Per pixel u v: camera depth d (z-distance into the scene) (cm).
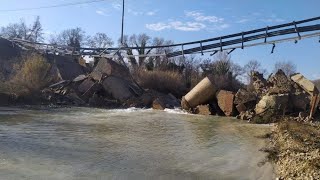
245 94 3544
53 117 2862
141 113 3512
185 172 1426
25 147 1683
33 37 9150
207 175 1398
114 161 1529
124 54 5450
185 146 1925
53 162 1455
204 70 7794
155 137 2161
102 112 3444
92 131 2252
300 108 3272
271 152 1769
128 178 1310
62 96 4047
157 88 5238
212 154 1752
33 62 4047
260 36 3719
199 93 3753
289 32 3591
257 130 2573
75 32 9662
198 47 4156
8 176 1248
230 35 3909
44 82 4156
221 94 3653
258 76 3947
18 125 2336
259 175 1411
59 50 5406
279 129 2391
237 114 3575
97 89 4256
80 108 3719
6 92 3700
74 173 1330
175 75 5556
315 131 2225
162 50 6650
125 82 4422
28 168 1353
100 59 4609
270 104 3172
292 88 3419
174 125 2736
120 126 2541
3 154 1530
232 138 2208
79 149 1711
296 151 1645
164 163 1544
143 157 1630
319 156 1458
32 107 3541
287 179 1305
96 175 1323
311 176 1261
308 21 3522
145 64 6550
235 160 1636
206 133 2389
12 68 4700
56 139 1920
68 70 4791
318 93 3338
